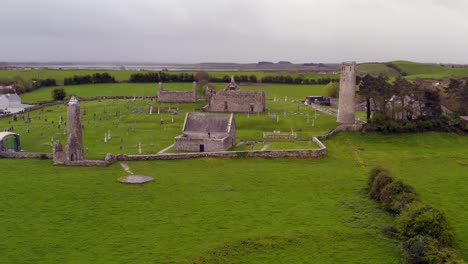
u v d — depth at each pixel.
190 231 61.16
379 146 115.69
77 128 93.12
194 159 96.38
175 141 105.44
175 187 79.12
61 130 131.62
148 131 129.38
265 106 172.62
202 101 184.12
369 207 71.25
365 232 61.78
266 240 58.88
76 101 92.75
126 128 133.88
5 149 101.12
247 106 161.12
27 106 194.00
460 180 87.19
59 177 83.38
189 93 182.50
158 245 56.88
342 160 100.50
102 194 74.75
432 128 126.62
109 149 105.94
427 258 51.66
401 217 60.97
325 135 118.19
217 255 54.97
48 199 71.94
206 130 109.69
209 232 60.94
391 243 58.84
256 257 55.19
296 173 89.31
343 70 135.62
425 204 64.00
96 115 157.50
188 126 111.44
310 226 63.59
